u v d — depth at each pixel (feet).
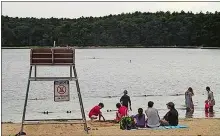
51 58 56.29
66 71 260.21
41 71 258.98
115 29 635.25
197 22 640.17
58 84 56.75
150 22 645.51
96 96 136.05
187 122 71.41
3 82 181.16
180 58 440.45
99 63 350.23
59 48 56.80
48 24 598.75
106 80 198.80
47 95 137.08
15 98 128.36
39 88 157.58
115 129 63.05
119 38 636.89
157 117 64.39
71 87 162.50
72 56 56.85
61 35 604.08
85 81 192.44
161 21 646.74
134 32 638.94
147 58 440.04
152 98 130.21
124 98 89.86
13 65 319.68
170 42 650.02
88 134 58.44
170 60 402.52
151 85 176.96
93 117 75.97
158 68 290.56
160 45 646.74
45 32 592.19
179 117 88.38
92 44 627.87
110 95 139.64
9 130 63.16
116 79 204.74
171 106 65.62
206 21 636.07
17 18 583.58
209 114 94.27
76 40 616.39
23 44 579.48
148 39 646.33
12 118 89.45
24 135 57.26
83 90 153.99
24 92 144.87
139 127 63.93
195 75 232.53
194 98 128.36
